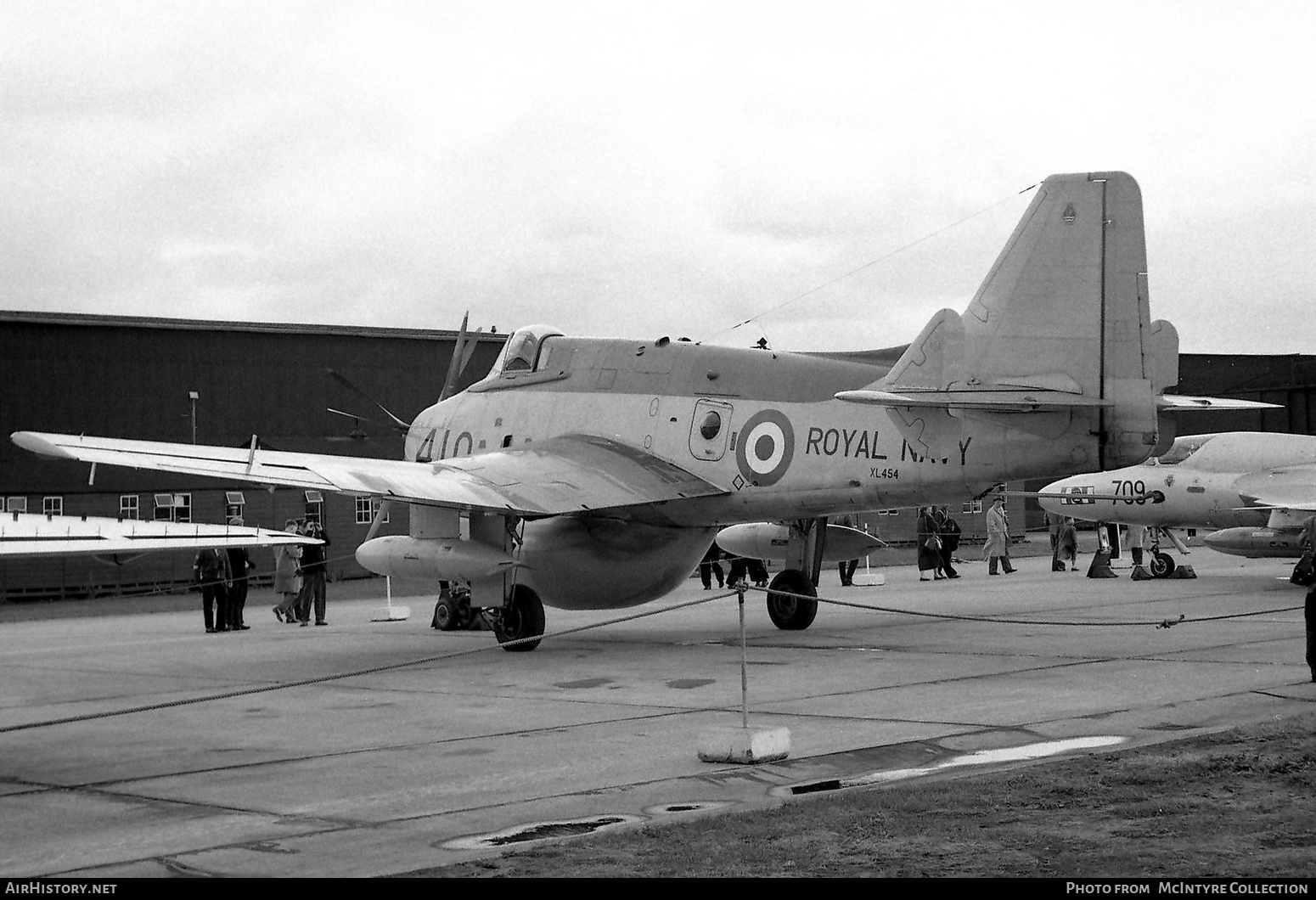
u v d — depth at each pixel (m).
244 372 46.19
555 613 26.14
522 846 7.34
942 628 19.86
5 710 14.14
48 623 29.61
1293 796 7.77
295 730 12.09
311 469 16.56
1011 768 8.98
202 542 9.56
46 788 9.66
